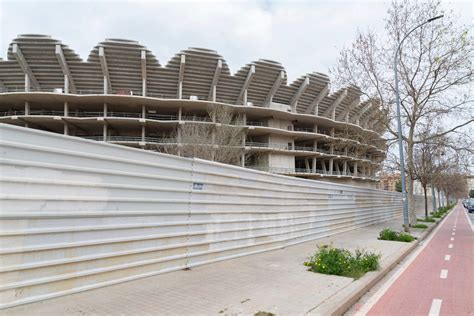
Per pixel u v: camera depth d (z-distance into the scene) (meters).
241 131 48.12
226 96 49.88
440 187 58.47
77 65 42.88
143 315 4.47
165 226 6.91
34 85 44.41
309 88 52.78
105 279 5.72
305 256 9.63
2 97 41.72
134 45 41.72
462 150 22.70
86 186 5.40
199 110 47.22
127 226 6.07
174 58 43.94
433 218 31.97
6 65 43.00
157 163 6.75
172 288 5.84
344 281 6.78
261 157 51.22
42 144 4.82
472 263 9.97
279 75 48.62
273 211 10.95
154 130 48.47
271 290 5.94
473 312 5.41
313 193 14.09
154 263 6.64
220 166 8.58
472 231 21.00
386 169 25.70
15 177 4.48
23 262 4.58
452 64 21.28
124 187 6.03
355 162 54.44
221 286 6.09
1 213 4.31
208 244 8.09
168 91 47.09
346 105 56.28
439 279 7.86
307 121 53.84
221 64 44.72
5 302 4.40
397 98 19.59
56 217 4.96
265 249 10.33
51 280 4.91
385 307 5.67
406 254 11.65
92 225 5.48
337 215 16.75
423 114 23.00
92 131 48.91
